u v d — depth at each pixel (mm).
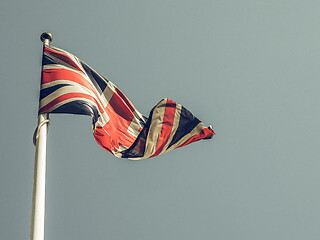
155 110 13289
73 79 12867
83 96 12508
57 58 13227
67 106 12258
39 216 11312
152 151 13195
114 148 13258
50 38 13531
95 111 12461
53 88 12594
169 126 13266
